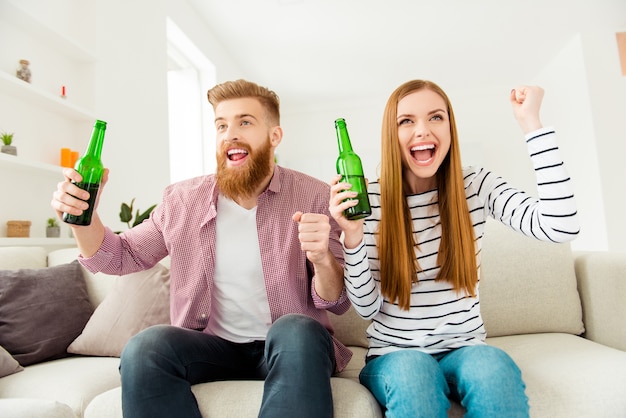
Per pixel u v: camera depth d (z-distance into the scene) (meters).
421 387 0.75
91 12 2.36
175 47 3.64
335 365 1.04
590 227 4.23
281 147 6.12
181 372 0.85
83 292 1.54
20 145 1.98
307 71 4.95
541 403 0.83
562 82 4.63
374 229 1.11
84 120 2.31
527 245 1.38
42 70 2.10
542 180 0.91
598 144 4.06
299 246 1.12
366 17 3.86
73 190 0.88
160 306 1.43
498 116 5.55
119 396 0.88
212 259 1.10
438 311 1.01
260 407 0.80
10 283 1.39
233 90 1.16
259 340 1.07
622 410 0.81
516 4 3.75
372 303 1.00
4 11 1.85
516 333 1.34
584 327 1.33
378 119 5.88
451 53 4.60
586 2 3.74
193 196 1.17
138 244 1.15
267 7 3.64
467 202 1.09
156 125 2.91
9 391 1.11
